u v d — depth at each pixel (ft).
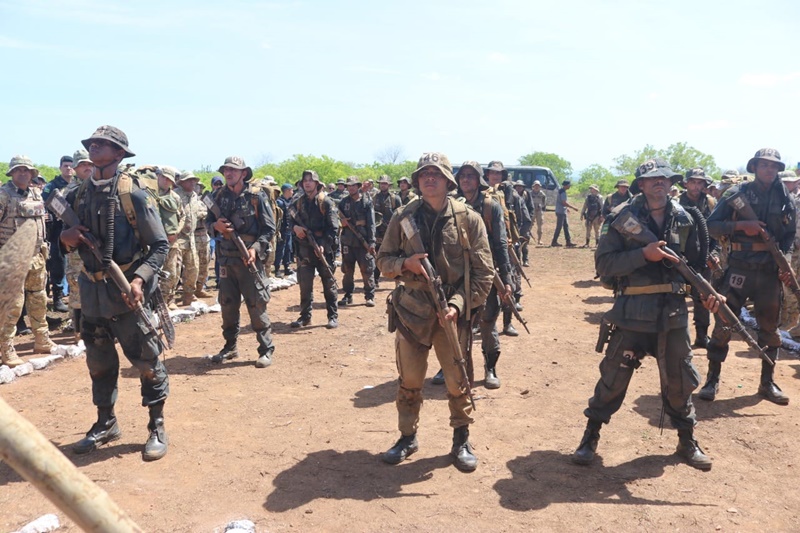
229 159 20.42
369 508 11.39
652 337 12.99
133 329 13.37
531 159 202.59
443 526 10.78
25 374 19.42
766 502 11.69
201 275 33.32
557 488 12.21
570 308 30.89
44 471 1.78
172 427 15.31
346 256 31.58
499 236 17.70
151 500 11.68
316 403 17.16
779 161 16.72
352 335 25.30
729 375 19.38
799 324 23.26
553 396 17.66
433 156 12.24
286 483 12.39
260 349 20.83
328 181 115.44
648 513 11.25
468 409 12.98
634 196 13.52
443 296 12.05
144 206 13.32
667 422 15.62
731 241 17.25
